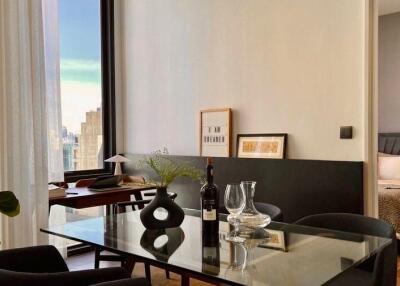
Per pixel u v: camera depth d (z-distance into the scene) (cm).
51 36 338
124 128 450
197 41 378
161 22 409
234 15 349
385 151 580
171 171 212
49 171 334
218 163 353
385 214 376
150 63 420
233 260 160
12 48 302
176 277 325
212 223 194
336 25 288
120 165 424
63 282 140
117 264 359
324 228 219
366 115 273
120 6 449
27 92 309
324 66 295
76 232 211
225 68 356
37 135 312
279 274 143
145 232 208
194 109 381
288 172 308
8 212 158
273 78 323
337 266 152
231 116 350
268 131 327
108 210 390
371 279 179
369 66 272
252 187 203
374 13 271
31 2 312
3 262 173
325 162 290
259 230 208
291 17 312
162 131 410
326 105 294
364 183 275
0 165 294
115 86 445
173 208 209
